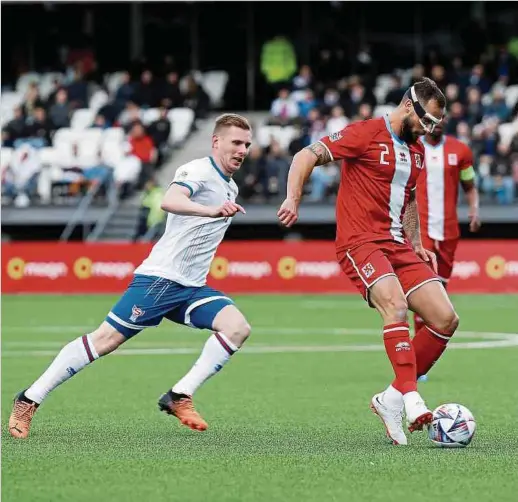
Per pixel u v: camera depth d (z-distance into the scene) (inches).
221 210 852.6
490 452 837.2
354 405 1142.3
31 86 3722.9
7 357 1644.9
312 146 911.0
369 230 921.5
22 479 724.0
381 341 1856.5
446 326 920.3
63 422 1020.5
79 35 4062.5
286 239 3390.7
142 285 922.7
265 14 3991.1
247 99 3996.1
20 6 4045.3
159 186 3400.6
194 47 4045.3
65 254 2997.0
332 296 2866.6
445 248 1483.8
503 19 3858.3
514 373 1429.6
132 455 821.9
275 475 736.3
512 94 3617.1
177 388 926.4
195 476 732.7
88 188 3380.9
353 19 3941.9
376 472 746.8
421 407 854.5
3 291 3004.4
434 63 3659.0
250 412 1092.5
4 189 3395.7
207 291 941.2
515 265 2854.3
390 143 916.0
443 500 659.4
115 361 1599.4
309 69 3885.3
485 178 3196.4
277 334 1971.0
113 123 3629.4
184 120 3710.6
